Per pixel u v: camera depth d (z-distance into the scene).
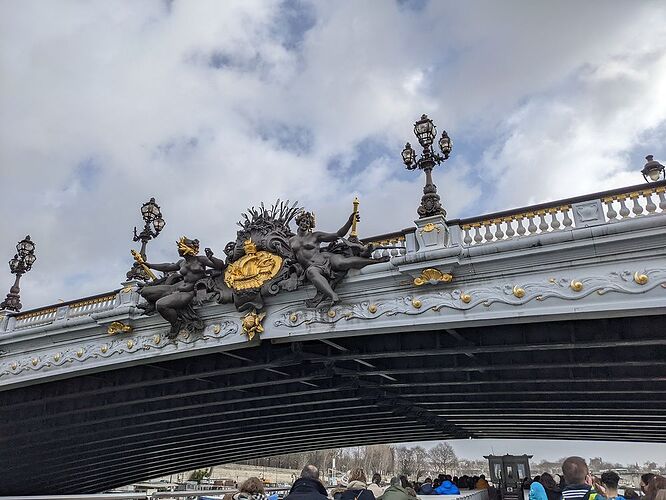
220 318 44.38
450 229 36.56
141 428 66.25
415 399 58.31
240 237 44.31
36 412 57.75
